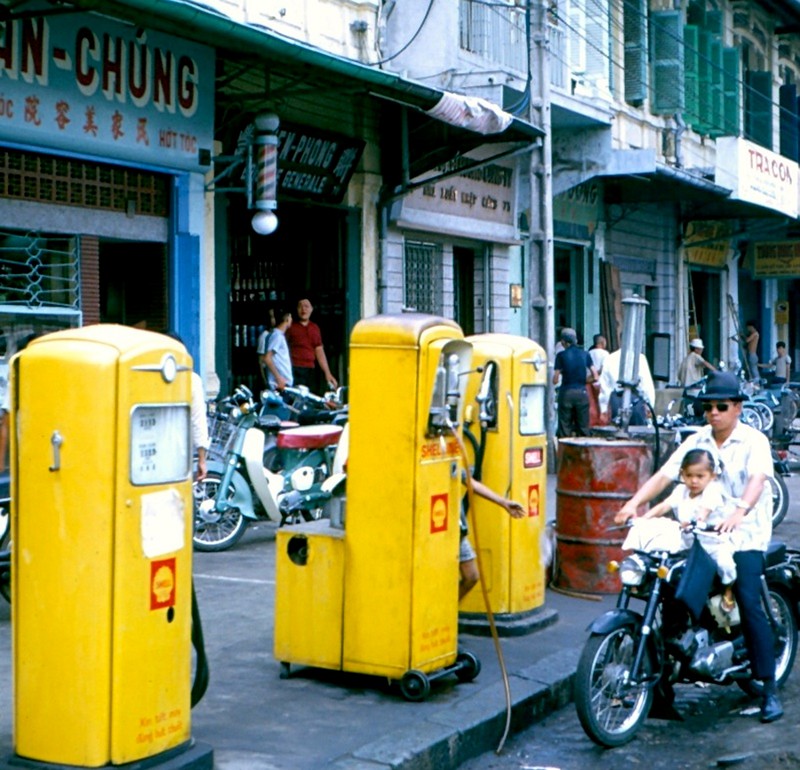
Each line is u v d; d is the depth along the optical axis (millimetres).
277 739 5480
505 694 6195
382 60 15438
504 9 17656
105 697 4535
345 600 6156
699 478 6191
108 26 11297
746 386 20500
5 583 7484
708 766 5727
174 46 12086
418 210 16609
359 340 6066
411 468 5977
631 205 23703
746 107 28656
